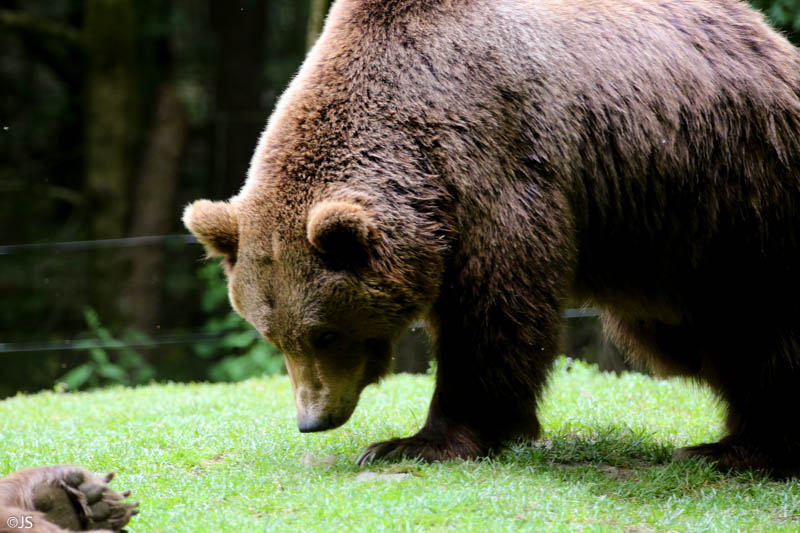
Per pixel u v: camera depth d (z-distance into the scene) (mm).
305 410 9906
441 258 9828
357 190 9758
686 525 8570
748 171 10367
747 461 10555
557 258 10039
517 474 9609
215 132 32562
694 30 10688
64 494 7609
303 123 10141
